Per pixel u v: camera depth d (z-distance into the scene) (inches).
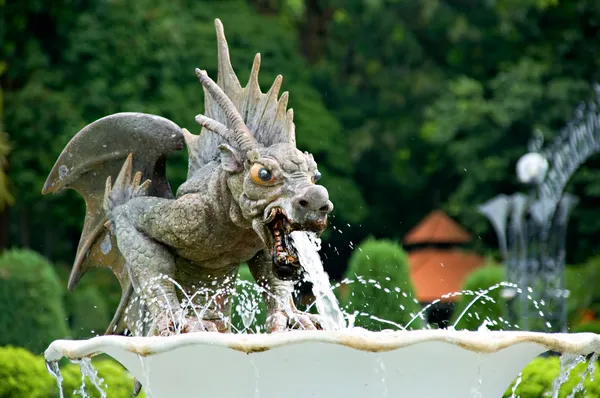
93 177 236.1
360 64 1085.1
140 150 228.2
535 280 578.6
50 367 210.4
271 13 1083.9
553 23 991.6
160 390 192.5
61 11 886.4
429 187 1054.4
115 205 220.5
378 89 1069.8
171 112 885.2
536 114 938.7
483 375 187.8
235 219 196.5
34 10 876.6
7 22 878.4
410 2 1045.8
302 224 182.4
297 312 207.0
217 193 199.6
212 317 214.2
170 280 205.0
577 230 924.0
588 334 191.6
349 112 1042.1
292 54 982.4
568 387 350.6
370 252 449.7
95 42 886.4
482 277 534.9
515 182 941.8
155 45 899.4
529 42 1002.1
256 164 188.1
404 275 447.8
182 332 193.9
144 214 209.2
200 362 180.7
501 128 946.7
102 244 234.4
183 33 918.4
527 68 946.1
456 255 889.5
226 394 185.6
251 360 176.1
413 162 1048.8
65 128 861.8
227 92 213.2
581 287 732.0
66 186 239.8
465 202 952.9
